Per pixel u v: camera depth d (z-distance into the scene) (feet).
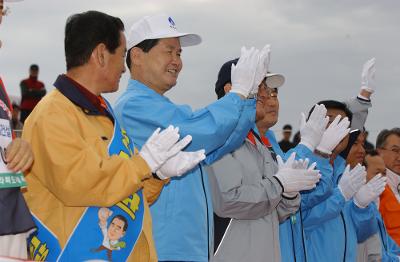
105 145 12.16
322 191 18.72
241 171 16.24
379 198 24.45
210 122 14.46
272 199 16.14
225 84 17.39
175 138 12.01
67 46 12.69
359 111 22.99
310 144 18.69
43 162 11.59
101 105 12.61
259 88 17.67
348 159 22.35
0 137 10.70
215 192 16.02
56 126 11.60
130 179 11.60
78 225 11.78
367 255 22.06
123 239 12.05
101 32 12.64
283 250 17.72
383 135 25.63
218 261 15.96
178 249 14.66
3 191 10.50
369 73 23.18
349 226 20.97
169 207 14.78
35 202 11.89
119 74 12.92
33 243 11.89
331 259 19.70
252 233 16.26
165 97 15.24
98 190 11.45
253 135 17.08
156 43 15.44
